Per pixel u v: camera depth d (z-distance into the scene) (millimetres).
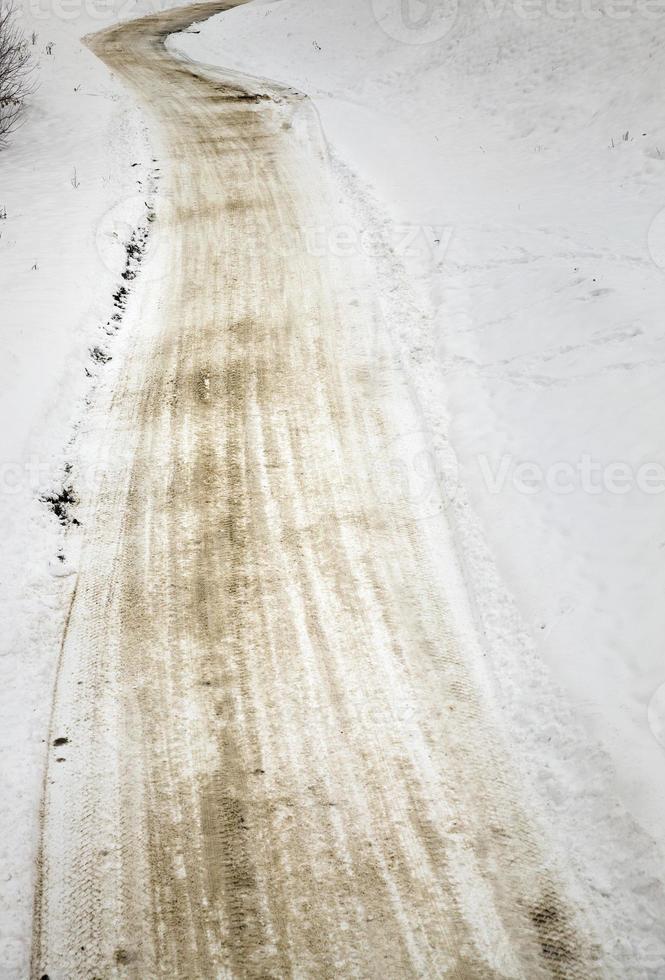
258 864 4766
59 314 9906
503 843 4840
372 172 14695
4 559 6711
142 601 6547
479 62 18172
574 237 10828
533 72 16578
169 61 23453
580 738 5293
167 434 8391
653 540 6344
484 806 5047
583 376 8211
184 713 5664
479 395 8602
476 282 10594
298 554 6945
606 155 13031
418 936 4391
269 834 4914
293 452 8102
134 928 4500
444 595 6574
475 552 6895
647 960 4230
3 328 9422
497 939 4371
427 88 18500
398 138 16328
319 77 21391
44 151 16203
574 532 6707
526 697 5688
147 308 10766
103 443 8297
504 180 13492
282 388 9047
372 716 5613
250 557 6922
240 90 20516
